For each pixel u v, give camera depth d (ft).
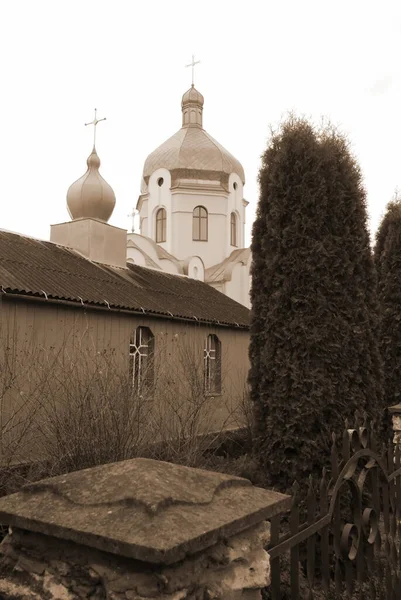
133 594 6.69
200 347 43.39
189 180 95.61
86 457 19.93
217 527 7.05
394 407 21.11
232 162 99.30
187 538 6.54
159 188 97.45
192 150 97.14
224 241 96.32
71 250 44.52
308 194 20.49
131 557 6.37
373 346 20.70
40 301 30.01
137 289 41.50
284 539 10.30
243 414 36.09
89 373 22.94
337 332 19.77
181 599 6.86
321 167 20.92
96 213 49.11
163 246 96.58
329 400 19.27
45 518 7.17
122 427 20.84
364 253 21.17
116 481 7.47
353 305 20.27
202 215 96.37
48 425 21.70
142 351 38.11
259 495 8.61
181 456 23.40
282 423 19.80
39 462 20.95
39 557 7.57
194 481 7.96
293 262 20.26
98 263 44.96
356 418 14.60
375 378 20.65
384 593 13.85
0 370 23.65
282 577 15.55
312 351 19.63
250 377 21.02
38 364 25.93
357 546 13.00
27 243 39.60
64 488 7.66
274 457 19.95
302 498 18.71
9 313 28.48
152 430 23.50
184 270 88.53
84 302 32.01
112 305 33.96
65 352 27.45
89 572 7.10
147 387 24.89
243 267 91.81
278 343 20.18
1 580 7.79
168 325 39.99
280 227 20.85
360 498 13.46
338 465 12.80
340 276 20.38
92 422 20.30
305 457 19.17
